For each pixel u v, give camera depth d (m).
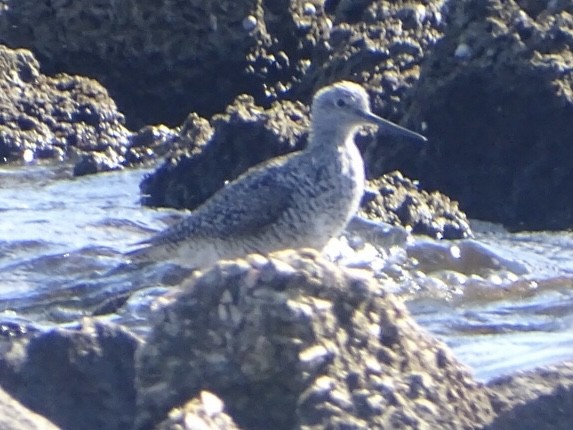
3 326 13.12
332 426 9.52
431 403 9.83
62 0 22.94
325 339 9.83
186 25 22.77
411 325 10.20
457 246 16.06
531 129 17.95
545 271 15.88
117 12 22.84
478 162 18.19
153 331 10.04
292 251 10.35
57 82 22.08
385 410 9.66
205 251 13.84
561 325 14.16
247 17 22.69
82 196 18.88
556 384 10.09
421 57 20.48
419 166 18.34
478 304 14.85
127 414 10.24
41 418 9.26
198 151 18.23
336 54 21.52
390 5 21.89
